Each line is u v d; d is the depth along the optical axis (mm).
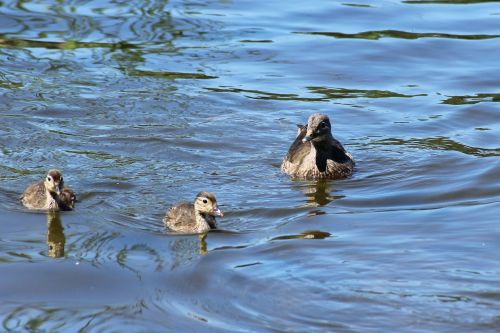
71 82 22219
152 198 16750
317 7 28062
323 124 18328
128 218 15844
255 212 16188
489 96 22172
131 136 19578
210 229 15273
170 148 19141
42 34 25156
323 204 16641
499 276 13156
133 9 27266
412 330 11711
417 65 24156
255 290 12844
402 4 28469
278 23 26734
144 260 14000
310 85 22828
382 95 22328
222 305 12414
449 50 25000
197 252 14297
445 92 22469
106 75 22703
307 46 25125
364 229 15188
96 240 14867
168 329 11742
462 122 20812
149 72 23000
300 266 13602
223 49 24688
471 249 14164
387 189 17484
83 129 19828
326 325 11852
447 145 19641
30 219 15789
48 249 14484
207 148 19312
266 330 11711
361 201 16812
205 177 17891
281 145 19703
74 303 12570
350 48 25047
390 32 26188
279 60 24203
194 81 22625
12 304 12547
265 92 22266
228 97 21844
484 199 16734
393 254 14000
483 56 24625
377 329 11750
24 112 20469
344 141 19891
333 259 13852
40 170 17812
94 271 13586
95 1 27750
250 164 18734
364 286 12891
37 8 27031
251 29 26172
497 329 11727
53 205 16109
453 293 12664
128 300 12633
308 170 18188
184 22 26438
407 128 20531
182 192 17062
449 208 16250
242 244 14633
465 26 26625
